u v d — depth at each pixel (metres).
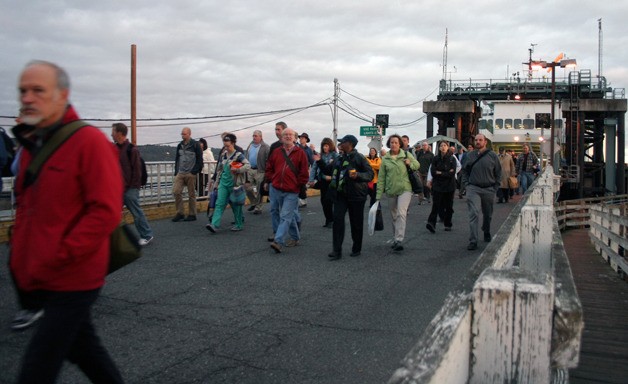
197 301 6.46
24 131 2.87
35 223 2.78
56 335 2.74
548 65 28.36
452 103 38.41
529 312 1.82
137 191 9.86
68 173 2.76
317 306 6.30
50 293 2.79
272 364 4.59
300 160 9.40
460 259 9.08
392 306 6.32
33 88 2.76
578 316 1.78
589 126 44.50
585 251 13.45
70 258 2.71
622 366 5.05
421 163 19.00
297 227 10.14
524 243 5.01
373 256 9.27
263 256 9.14
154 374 4.36
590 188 39.91
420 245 10.39
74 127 2.82
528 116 39.12
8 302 6.20
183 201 14.56
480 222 13.77
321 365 4.57
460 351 1.75
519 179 22.12
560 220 18.25
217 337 5.24
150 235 10.09
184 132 13.17
